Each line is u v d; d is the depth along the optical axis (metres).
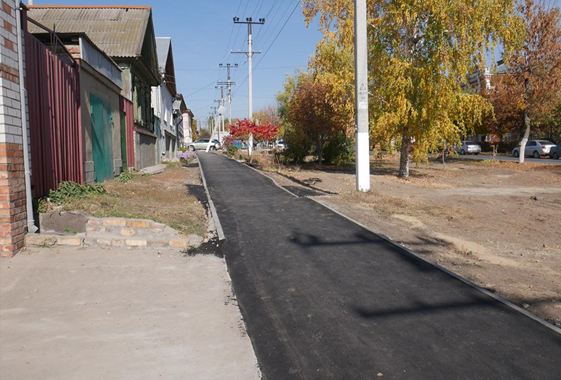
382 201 13.11
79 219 7.91
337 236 8.70
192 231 8.78
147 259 7.18
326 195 13.94
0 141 6.59
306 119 27.30
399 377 3.85
